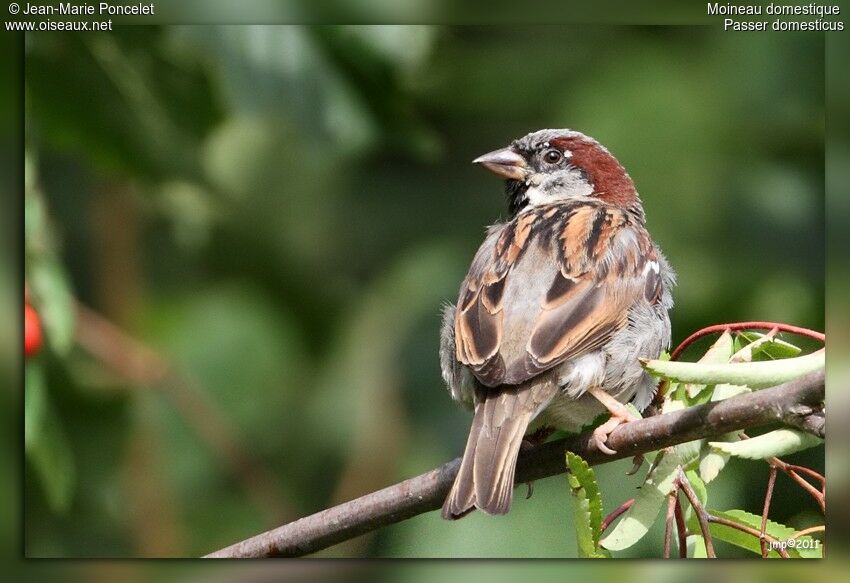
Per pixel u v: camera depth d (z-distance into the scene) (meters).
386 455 12.28
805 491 10.21
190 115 10.28
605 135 11.66
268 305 12.96
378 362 12.51
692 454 7.08
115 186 12.32
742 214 11.56
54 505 8.87
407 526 10.80
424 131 11.45
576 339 8.13
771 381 6.70
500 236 9.02
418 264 12.72
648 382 8.58
